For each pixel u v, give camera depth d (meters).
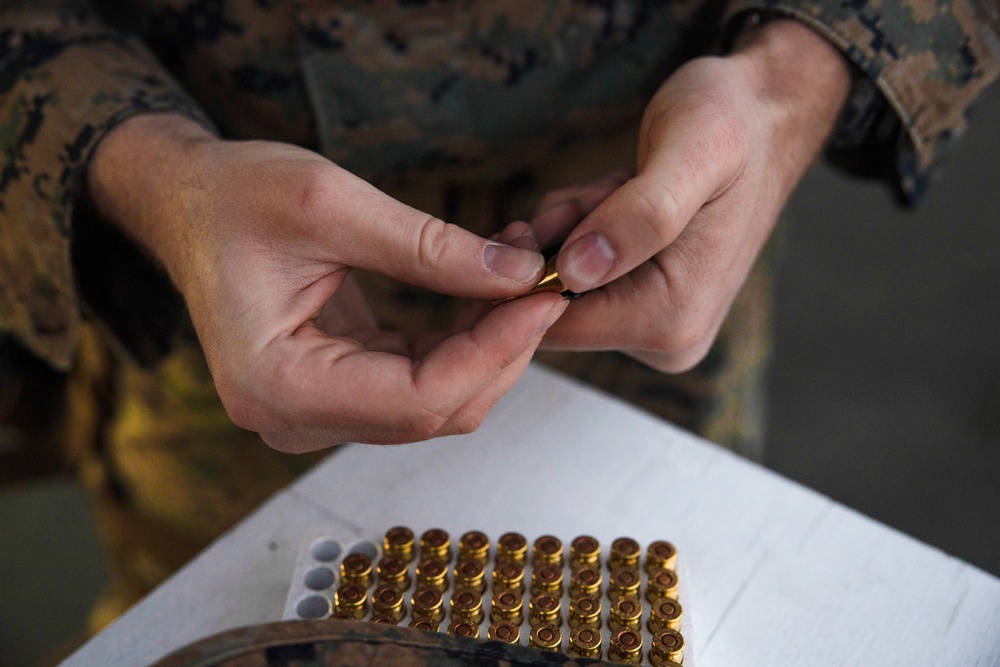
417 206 0.54
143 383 0.58
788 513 0.43
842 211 1.29
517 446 0.45
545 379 0.48
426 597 0.38
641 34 0.48
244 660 0.32
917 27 0.41
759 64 0.42
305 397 0.35
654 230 0.35
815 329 1.12
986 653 0.38
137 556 0.67
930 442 0.98
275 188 0.36
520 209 0.55
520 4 0.47
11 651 0.93
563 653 0.35
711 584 0.40
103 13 0.49
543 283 0.36
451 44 0.47
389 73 0.48
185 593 0.40
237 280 0.36
